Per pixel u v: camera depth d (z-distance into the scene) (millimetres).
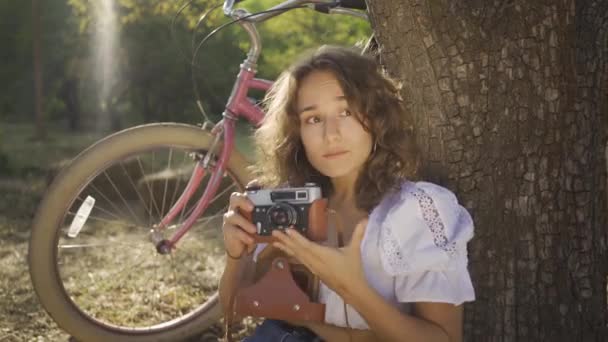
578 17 2383
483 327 2441
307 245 1819
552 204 2389
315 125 2039
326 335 2008
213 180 3400
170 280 4488
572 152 2391
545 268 2408
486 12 2305
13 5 16953
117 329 3488
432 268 1894
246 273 2189
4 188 8398
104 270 4746
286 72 2174
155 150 3404
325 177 2227
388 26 2395
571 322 2430
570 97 2367
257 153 2342
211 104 11172
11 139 16125
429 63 2357
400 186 2014
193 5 6973
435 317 1914
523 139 2359
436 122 2391
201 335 3645
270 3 7281
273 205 1891
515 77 2334
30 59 18031
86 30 14602
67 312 3393
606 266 2514
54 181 3320
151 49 15266
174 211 3439
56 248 3350
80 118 19406
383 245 1933
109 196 6523
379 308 1848
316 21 7656
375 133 2023
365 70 2021
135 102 16859
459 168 2393
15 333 3699
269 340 2010
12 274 4762
